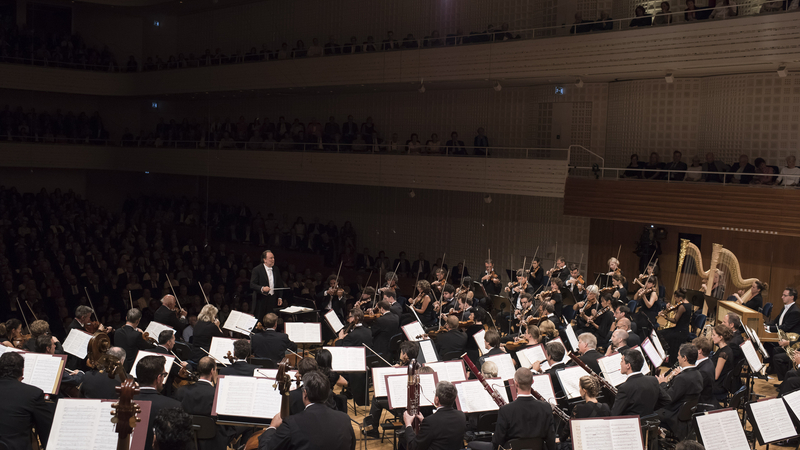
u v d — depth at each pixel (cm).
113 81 2814
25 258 1902
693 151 1719
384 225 2416
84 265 1805
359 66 2103
